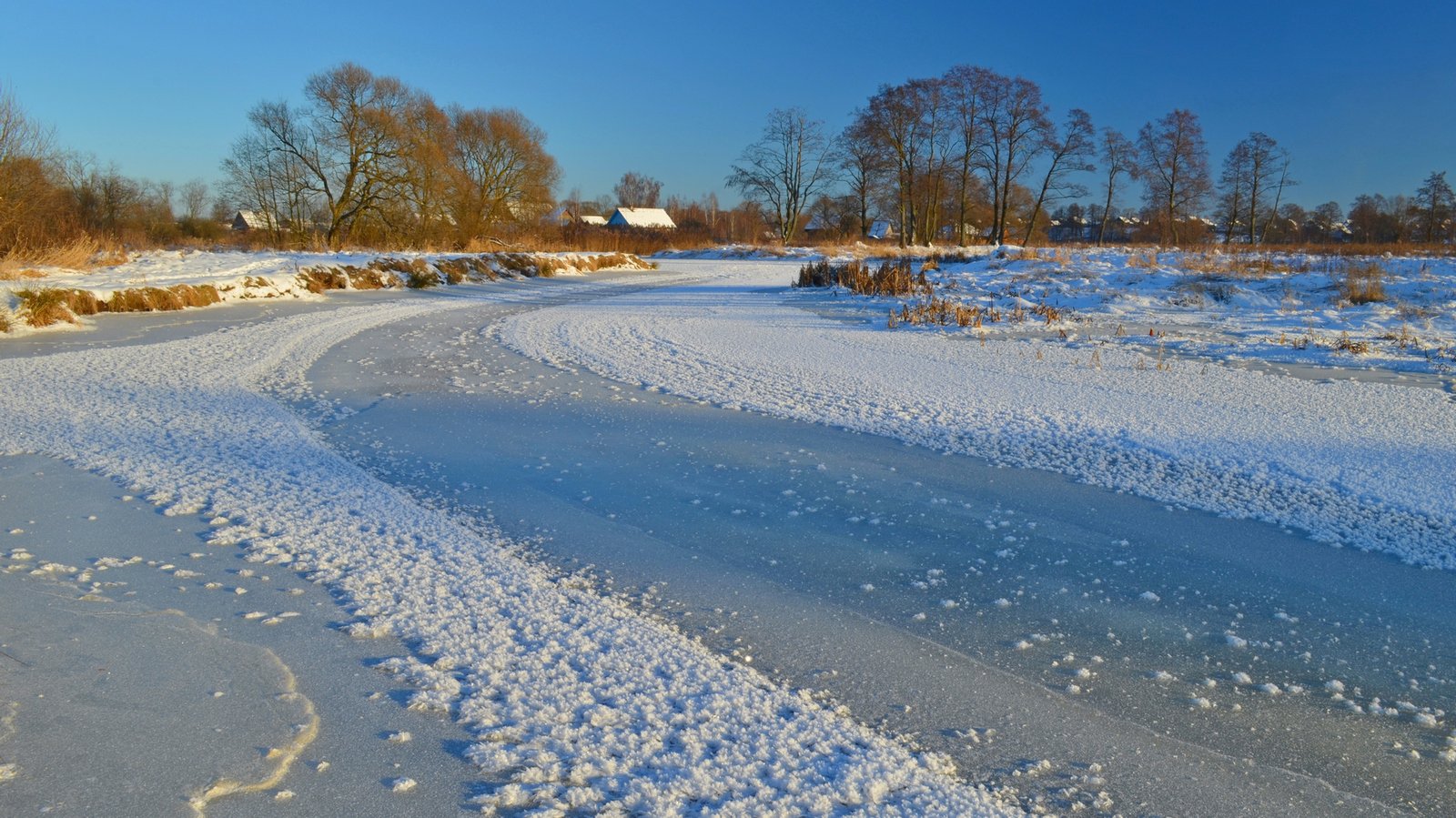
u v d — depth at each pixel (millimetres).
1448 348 9906
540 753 2436
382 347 10359
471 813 2197
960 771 2486
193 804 2215
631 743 2500
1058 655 3207
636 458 5750
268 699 2717
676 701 2768
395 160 32125
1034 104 46844
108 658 2953
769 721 2676
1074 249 27469
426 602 3432
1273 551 4195
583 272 26484
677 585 3760
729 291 19328
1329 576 3916
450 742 2504
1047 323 12492
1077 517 4668
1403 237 49906
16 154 16672
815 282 19922
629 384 8219
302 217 34312
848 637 3316
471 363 9328
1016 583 3836
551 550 4125
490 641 3115
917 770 2461
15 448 5527
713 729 2605
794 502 4887
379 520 4402
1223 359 9508
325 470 5277
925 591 3742
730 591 3717
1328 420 6672
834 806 2262
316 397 7543
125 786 2283
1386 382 8227
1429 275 15727
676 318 13469
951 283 17734
